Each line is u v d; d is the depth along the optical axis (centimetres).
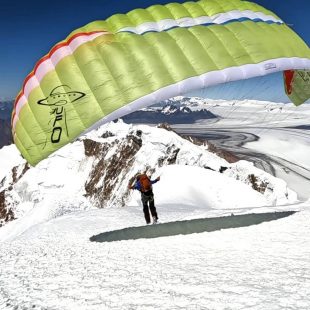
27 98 1195
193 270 852
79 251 1252
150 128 10838
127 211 2389
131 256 1069
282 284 693
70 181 13638
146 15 1209
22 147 1166
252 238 1133
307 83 1538
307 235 1100
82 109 1094
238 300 632
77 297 742
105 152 12912
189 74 1079
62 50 1177
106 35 1160
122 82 1085
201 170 5462
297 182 18300
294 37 1270
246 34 1178
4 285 913
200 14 1229
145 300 680
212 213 1828
